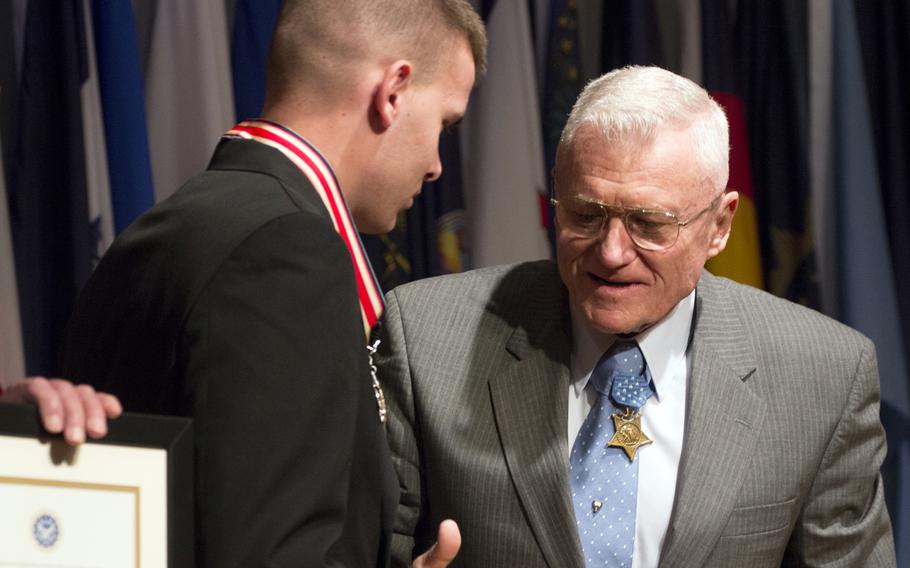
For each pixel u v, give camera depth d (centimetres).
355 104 270
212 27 534
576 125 297
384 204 280
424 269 562
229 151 263
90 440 196
